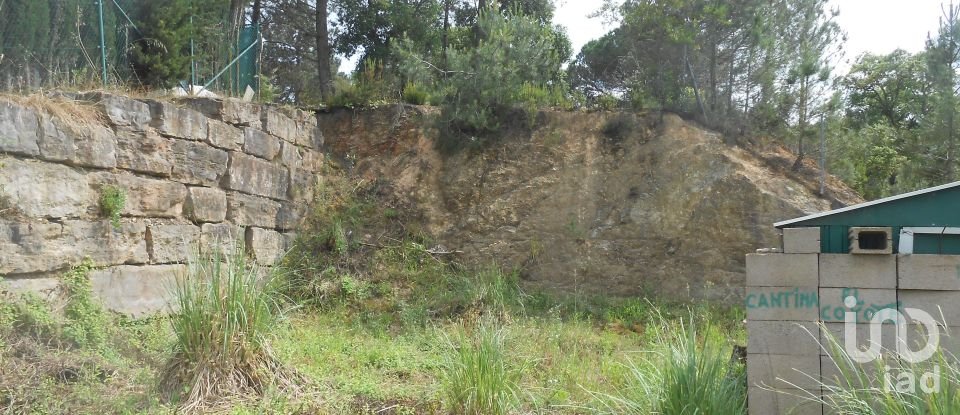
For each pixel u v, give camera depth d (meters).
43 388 5.54
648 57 14.02
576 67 20.86
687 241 11.88
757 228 11.64
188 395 5.70
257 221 10.60
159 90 10.31
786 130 12.93
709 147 12.63
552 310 10.46
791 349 5.02
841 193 11.95
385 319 10.18
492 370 5.79
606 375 7.35
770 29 12.94
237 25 14.84
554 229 12.38
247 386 5.99
